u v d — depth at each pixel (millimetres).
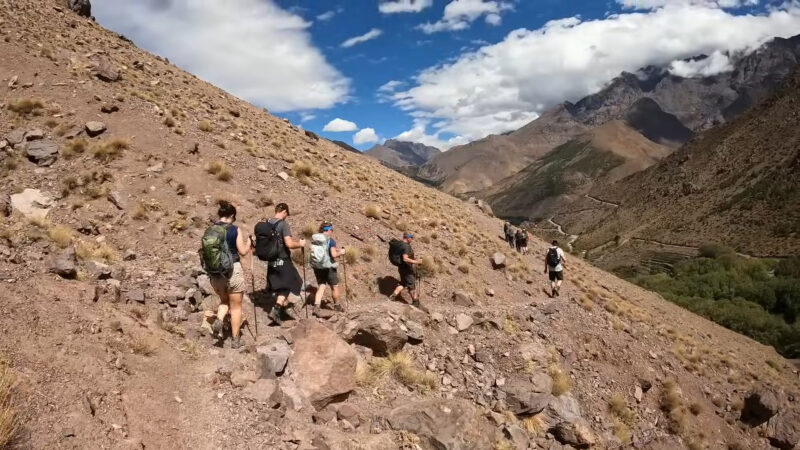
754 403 15367
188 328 7484
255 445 5273
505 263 19391
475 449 6867
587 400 11922
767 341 53656
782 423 15180
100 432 4395
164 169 14484
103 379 5117
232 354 6961
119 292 7445
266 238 8531
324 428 6207
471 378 10188
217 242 6973
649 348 17031
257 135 22531
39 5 24891
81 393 4715
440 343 10992
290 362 7164
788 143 190250
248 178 16391
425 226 20172
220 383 6125
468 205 43125
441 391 9273
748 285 70062
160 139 16109
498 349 11562
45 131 14195
